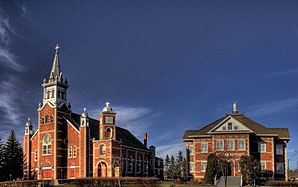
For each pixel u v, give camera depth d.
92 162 102.31
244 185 82.88
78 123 111.12
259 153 91.56
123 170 108.06
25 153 109.38
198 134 95.44
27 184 85.12
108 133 102.69
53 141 103.88
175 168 103.88
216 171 85.88
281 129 96.94
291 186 79.50
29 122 111.25
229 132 90.06
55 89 107.69
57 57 112.31
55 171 101.69
